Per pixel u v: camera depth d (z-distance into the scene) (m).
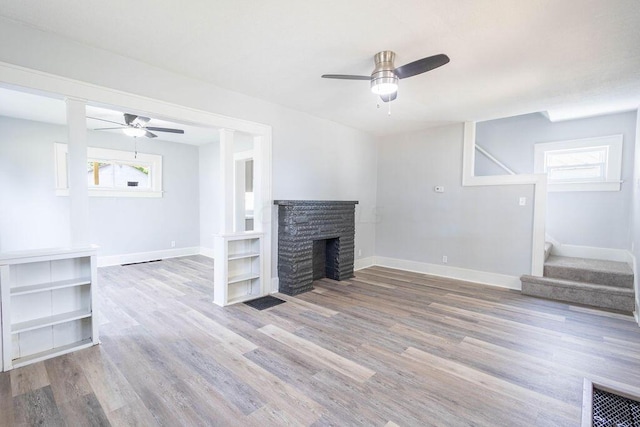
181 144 6.50
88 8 2.03
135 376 2.08
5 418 1.67
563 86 3.23
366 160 5.55
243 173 5.83
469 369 2.21
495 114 4.31
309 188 4.48
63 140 4.96
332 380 2.06
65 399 1.83
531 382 2.05
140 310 3.31
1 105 3.93
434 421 1.68
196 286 4.23
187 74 3.05
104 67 2.59
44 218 4.80
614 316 3.25
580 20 2.05
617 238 4.34
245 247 3.88
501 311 3.39
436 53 2.54
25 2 1.96
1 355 2.11
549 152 4.85
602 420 1.69
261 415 1.72
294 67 2.88
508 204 4.38
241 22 2.18
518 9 1.95
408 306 3.53
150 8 2.03
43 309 2.46
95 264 2.52
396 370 2.19
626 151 4.23
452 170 4.91
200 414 1.72
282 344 2.57
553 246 4.82
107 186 5.62
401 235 5.53
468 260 4.76
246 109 3.63
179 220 6.51
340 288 4.27
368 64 2.80
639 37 2.25
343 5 1.96
